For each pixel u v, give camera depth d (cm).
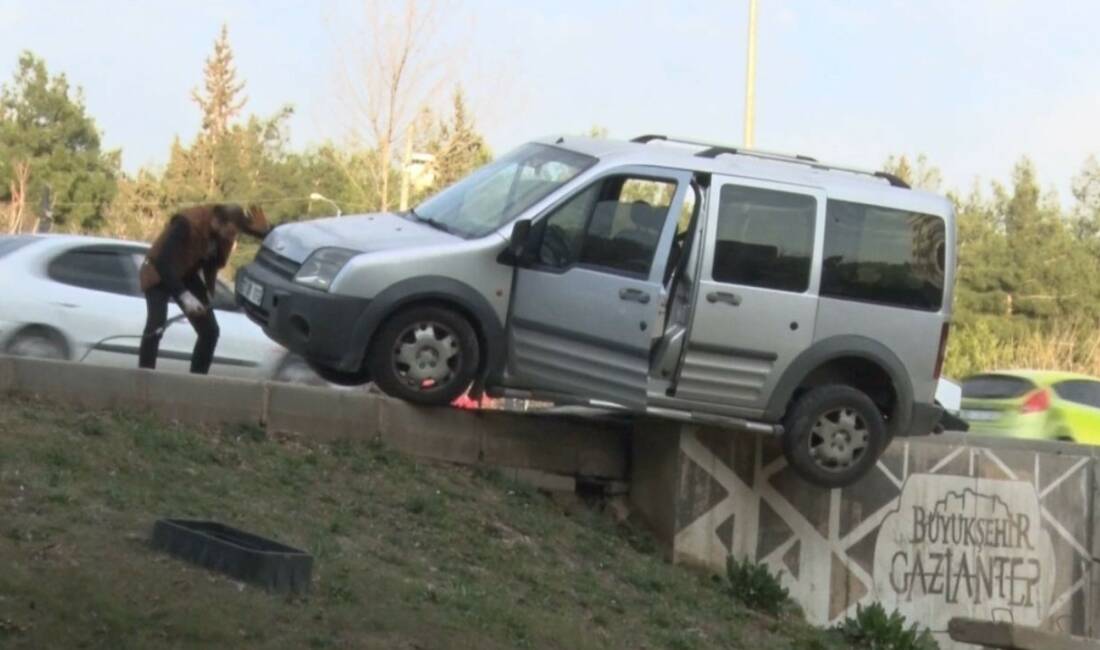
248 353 1409
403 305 1048
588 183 1080
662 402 1076
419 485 1032
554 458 1151
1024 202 4934
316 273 1048
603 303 1060
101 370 980
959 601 1267
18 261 1300
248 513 867
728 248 1080
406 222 1128
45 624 632
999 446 1295
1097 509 1328
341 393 1057
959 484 1272
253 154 5094
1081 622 1316
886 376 1124
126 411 983
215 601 692
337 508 943
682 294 1071
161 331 1152
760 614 1085
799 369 1097
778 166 1123
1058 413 1931
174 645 643
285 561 735
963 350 3803
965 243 4838
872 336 1113
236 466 958
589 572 1003
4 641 613
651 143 1134
